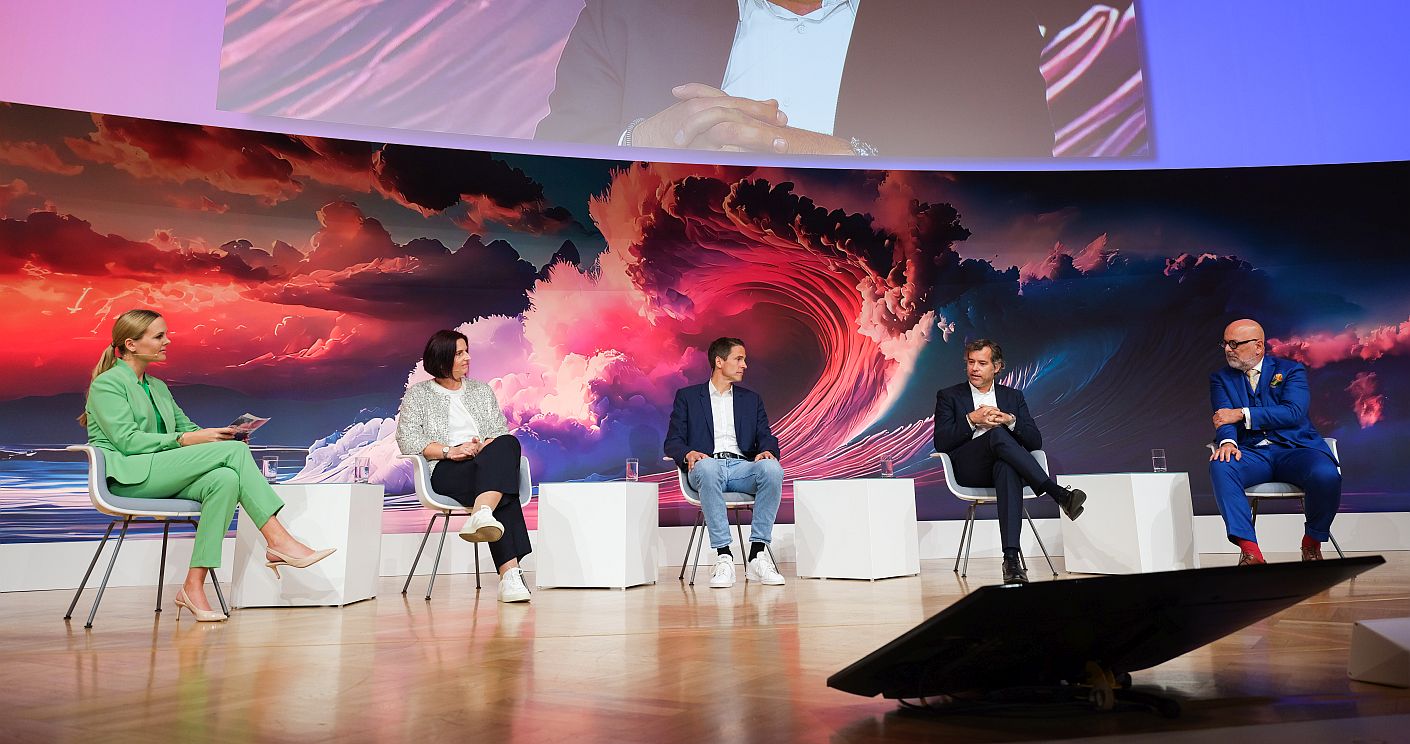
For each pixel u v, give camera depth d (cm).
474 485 360
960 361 670
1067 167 673
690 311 656
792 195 675
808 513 418
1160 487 385
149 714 142
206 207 566
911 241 678
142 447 302
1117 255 673
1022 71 639
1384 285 648
